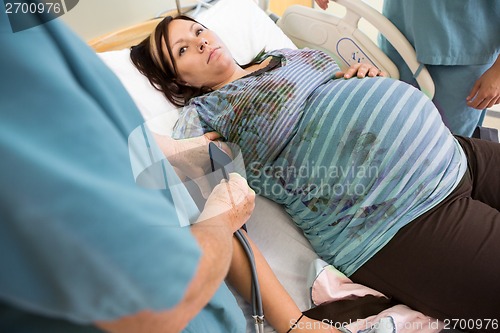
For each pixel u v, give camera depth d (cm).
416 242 97
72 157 29
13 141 26
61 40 33
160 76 135
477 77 134
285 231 116
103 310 31
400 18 141
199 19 155
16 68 28
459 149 113
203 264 40
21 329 37
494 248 90
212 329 66
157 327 36
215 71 133
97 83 35
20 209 26
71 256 27
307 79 122
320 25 156
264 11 186
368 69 127
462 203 101
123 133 37
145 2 153
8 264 27
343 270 105
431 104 109
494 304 87
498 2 118
